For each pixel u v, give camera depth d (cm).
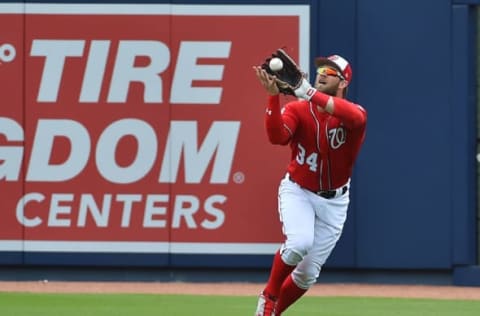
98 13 3703
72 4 3703
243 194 3716
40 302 3316
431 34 3672
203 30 3697
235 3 3688
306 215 2486
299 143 2495
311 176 2500
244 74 3697
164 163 3719
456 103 3684
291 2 3681
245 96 3703
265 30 3691
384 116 3697
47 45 3712
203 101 3703
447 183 3703
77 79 3716
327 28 3684
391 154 3706
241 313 3102
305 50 3688
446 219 3712
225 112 3706
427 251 3722
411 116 3691
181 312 3114
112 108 3712
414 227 3719
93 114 3716
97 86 3712
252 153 3706
